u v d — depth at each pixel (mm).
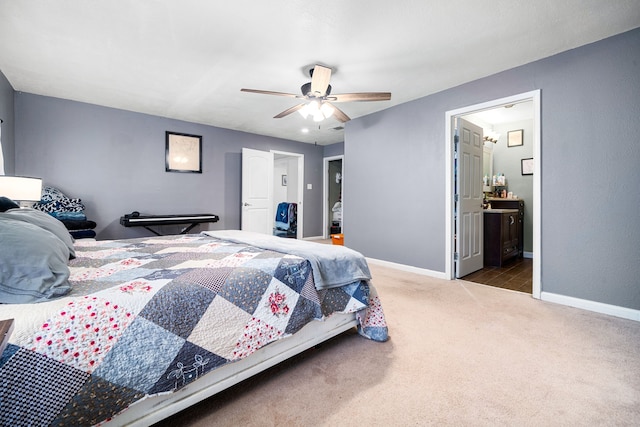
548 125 2549
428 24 2086
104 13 1978
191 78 3018
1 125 2826
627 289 2188
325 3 1864
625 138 2184
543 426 1123
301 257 1611
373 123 4113
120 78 3029
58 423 802
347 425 1141
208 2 1864
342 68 2760
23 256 924
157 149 4387
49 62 2684
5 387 740
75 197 3740
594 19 2031
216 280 1215
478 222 3822
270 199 5625
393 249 3879
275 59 2602
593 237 2334
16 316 814
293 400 1285
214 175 5004
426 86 3197
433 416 1186
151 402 1001
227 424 1143
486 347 1744
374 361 1600
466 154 3547
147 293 1030
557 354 1658
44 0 1843
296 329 1412
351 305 1730
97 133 3883
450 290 2877
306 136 5828
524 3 1863
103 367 878
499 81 2850
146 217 4059
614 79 2223
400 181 3773
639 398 1281
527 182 4738
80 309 894
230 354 1175
